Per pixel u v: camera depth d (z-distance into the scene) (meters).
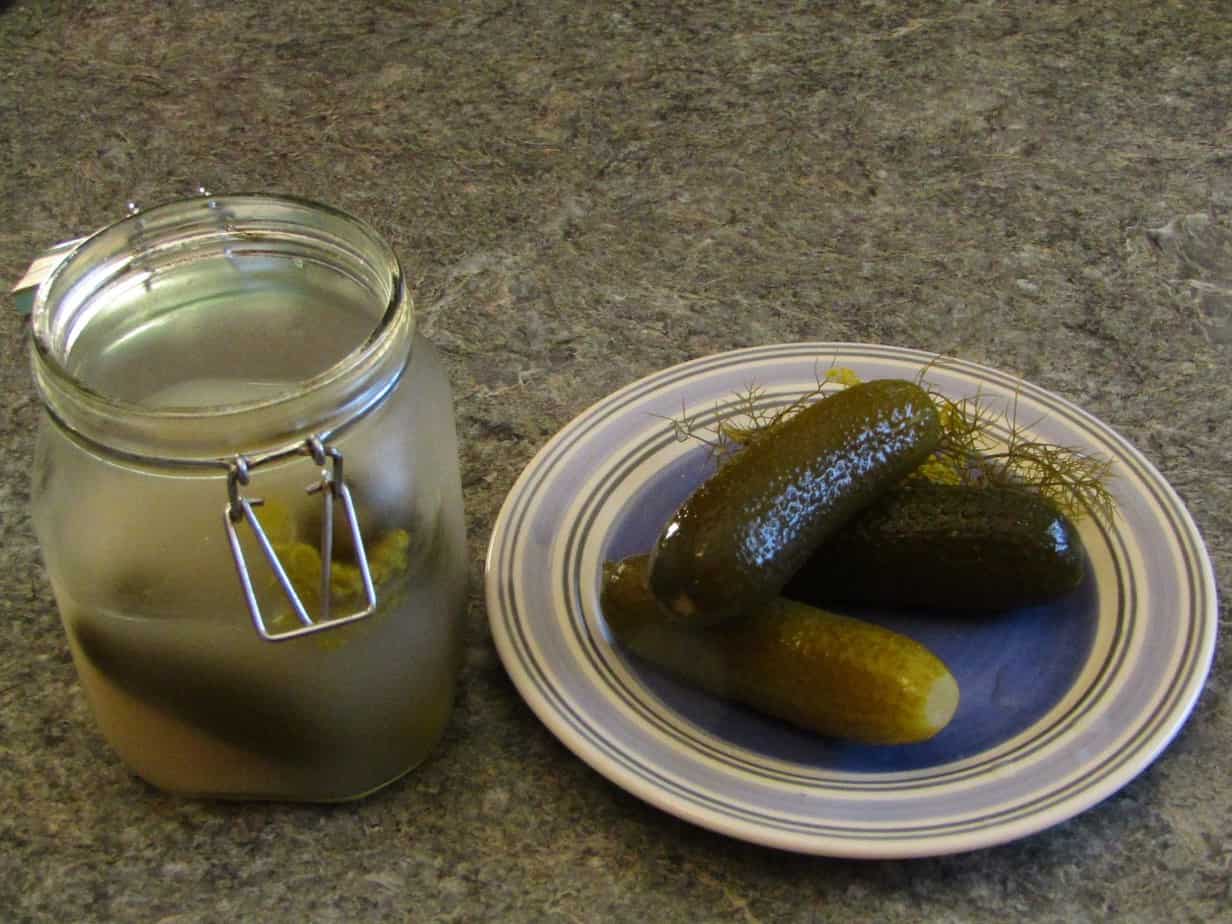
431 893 0.48
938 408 0.56
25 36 0.88
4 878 0.48
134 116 0.82
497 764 0.51
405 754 0.49
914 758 0.49
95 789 0.51
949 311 0.69
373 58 0.86
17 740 0.52
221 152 0.79
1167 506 0.55
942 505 0.52
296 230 0.47
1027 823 0.46
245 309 0.48
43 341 0.43
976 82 0.84
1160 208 0.75
